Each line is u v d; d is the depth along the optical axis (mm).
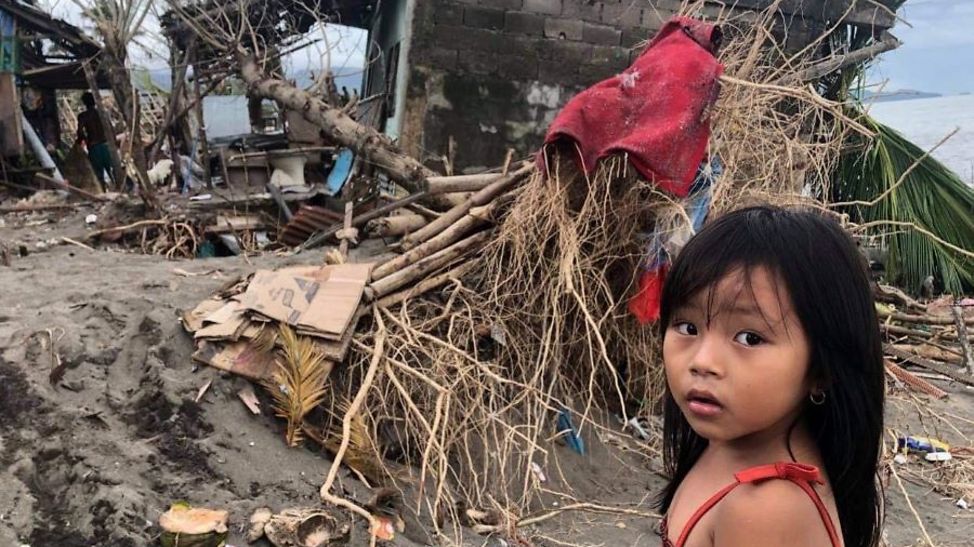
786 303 1176
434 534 3855
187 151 14891
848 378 1211
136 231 8578
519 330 4938
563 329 5027
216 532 3311
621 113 4625
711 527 1237
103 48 10641
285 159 10695
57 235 8672
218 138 12469
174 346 4316
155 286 5414
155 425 3881
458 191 6430
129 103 10406
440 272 4977
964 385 7434
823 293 1176
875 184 10625
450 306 4758
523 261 4926
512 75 9539
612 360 5273
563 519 4305
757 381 1185
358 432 4055
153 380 4039
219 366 4184
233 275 6062
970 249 10703
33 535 3285
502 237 4941
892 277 10594
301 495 3746
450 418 4320
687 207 4680
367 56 13492
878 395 1253
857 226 5625
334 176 10328
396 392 4355
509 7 9422
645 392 5258
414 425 4320
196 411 3957
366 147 7582
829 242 1220
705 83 4555
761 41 5539
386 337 4406
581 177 4762
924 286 10578
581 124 4578
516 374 4945
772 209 1299
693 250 1264
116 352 4281
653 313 4641
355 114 11133
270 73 8984
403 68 9672
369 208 7777
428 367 4504
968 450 5758
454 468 4375
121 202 9055
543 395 4578
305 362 4098
